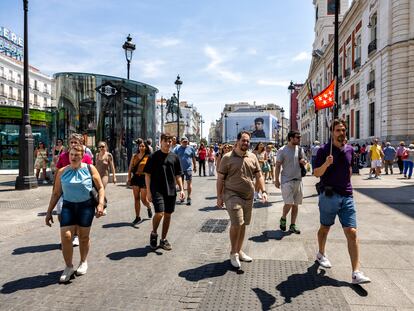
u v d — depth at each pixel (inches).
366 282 148.2
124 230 259.3
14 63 2094.0
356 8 1238.3
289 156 245.3
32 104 2295.8
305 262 183.3
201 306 135.5
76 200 163.3
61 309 134.0
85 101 568.4
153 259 192.4
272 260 187.6
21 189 486.3
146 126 636.1
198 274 169.2
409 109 916.0
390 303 135.2
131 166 286.2
